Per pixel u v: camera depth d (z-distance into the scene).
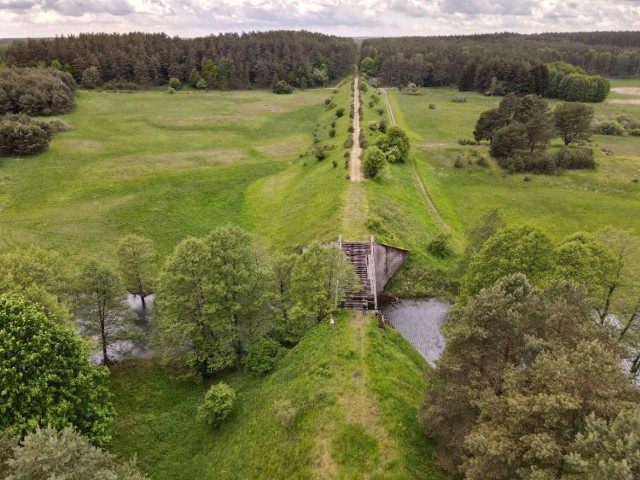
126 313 47.34
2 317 31.12
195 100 172.38
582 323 27.11
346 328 43.28
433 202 84.44
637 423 17.97
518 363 27.70
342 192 74.12
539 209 84.12
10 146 101.50
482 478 22.12
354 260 56.19
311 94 193.38
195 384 43.16
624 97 195.88
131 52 188.50
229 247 44.25
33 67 172.75
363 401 33.78
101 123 135.75
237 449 33.59
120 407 40.69
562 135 111.19
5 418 28.55
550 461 20.08
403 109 165.12
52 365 31.03
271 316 47.66
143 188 91.12
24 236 71.69
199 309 43.84
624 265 41.69
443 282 59.34
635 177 93.88
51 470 21.44
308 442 31.12
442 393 28.31
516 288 29.66
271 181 97.62
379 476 28.22
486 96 197.50
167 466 34.91
